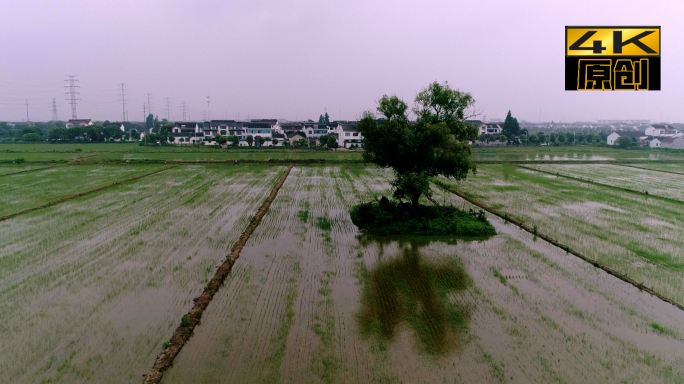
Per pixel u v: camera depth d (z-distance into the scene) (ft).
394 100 93.09
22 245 74.23
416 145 91.04
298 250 73.87
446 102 94.73
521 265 67.36
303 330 46.52
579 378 38.81
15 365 39.86
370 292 56.85
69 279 59.77
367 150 96.63
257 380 37.73
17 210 98.94
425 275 63.00
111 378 38.14
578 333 46.57
